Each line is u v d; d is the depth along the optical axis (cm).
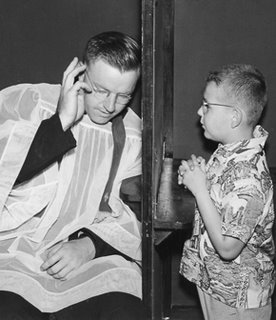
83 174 210
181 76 230
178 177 195
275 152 233
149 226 171
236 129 179
